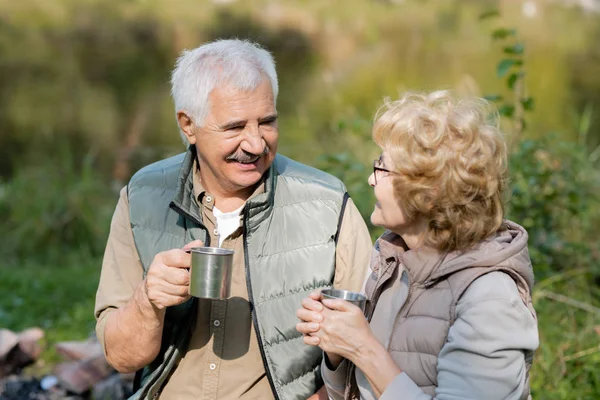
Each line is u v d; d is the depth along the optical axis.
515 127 5.02
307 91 11.05
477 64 11.42
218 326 2.58
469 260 2.02
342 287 2.64
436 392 2.01
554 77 10.54
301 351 2.55
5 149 9.66
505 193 2.12
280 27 13.07
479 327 1.94
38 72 11.63
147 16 12.95
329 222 2.64
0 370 4.56
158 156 9.34
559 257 4.86
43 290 6.10
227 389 2.58
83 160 9.30
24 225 7.76
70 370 4.32
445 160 2.01
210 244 2.65
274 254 2.60
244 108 2.47
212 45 2.59
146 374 2.64
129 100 11.20
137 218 2.67
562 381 3.88
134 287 2.68
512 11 12.69
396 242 2.27
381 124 2.12
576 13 12.53
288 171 2.75
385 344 2.17
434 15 12.96
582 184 5.11
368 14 13.05
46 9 12.88
